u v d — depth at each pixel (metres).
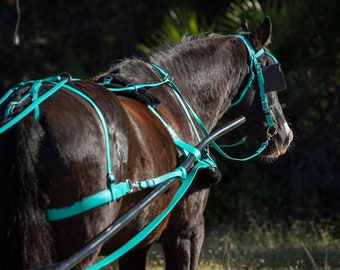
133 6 23.50
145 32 23.27
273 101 10.68
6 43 23.73
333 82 18.92
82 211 6.87
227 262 13.78
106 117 7.24
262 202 19.42
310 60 18.95
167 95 9.27
